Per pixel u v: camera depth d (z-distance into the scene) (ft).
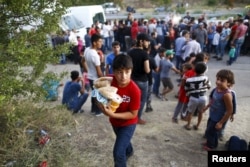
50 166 12.16
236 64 37.40
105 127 17.16
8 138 12.32
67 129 15.47
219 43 39.93
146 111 20.51
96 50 18.02
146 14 122.01
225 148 15.12
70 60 42.32
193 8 145.69
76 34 42.16
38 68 11.73
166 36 43.86
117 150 10.75
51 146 13.15
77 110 19.22
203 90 16.29
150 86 19.80
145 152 14.71
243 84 27.89
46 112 14.83
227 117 13.62
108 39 47.62
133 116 10.79
